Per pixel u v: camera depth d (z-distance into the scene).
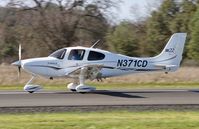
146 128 29.89
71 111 38.38
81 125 30.50
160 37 146.12
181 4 147.00
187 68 89.81
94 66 50.91
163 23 147.00
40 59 53.00
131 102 44.12
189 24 135.50
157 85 66.06
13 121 32.06
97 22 122.06
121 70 54.56
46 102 43.50
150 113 37.25
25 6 119.44
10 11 120.50
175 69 57.03
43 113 37.00
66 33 116.94
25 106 40.81
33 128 29.39
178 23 143.62
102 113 37.00
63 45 116.75
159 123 31.45
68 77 53.47
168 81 71.88
